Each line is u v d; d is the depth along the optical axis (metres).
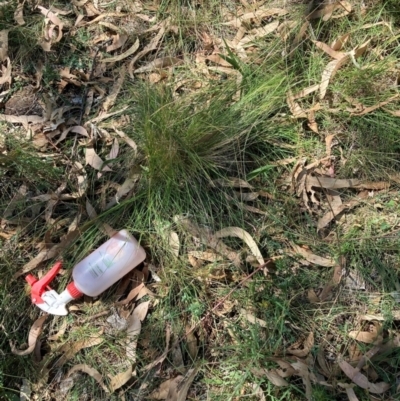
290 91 1.20
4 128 1.27
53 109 1.28
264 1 1.34
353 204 1.14
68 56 1.34
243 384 1.04
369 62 1.23
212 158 1.15
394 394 1.01
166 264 1.12
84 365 1.08
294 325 1.07
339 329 1.06
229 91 1.20
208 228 1.12
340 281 1.09
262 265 1.08
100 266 1.08
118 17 1.37
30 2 1.39
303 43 1.26
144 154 1.17
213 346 1.07
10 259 1.15
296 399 1.03
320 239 1.12
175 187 1.14
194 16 1.33
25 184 1.21
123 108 1.26
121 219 1.15
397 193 1.14
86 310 1.12
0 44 1.33
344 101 1.20
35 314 1.12
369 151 1.16
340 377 1.03
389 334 1.04
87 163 1.21
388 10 1.27
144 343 1.09
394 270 1.09
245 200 1.15
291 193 1.15
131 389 1.06
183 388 1.04
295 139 1.19
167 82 1.28
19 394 1.08
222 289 1.10
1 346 1.10
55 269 1.10
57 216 1.19
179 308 1.10
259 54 1.27
